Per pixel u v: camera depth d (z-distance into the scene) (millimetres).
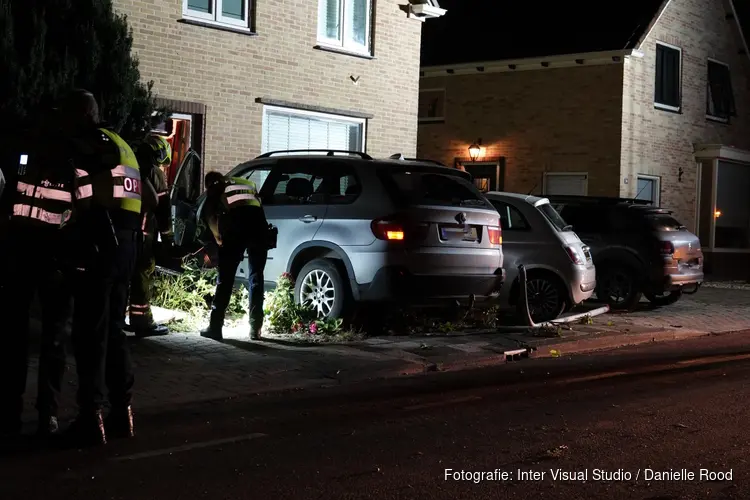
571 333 11430
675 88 23453
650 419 6922
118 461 5520
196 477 5223
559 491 5098
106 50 11164
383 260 9875
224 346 9289
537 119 23062
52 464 5418
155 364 8328
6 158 7891
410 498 4922
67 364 7992
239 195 9398
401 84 17219
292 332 10070
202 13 14234
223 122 14453
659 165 22938
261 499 4852
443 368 9227
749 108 26203
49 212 5641
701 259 15109
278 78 15156
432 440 6188
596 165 22109
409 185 10234
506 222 12562
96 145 5801
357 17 16562
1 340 5809
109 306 5938
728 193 24984
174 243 10859
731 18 25078
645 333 11898
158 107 13141
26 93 10266
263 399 7496
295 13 15352
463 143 24359
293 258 10586
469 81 24234
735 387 8328
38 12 10672
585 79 22250
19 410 5898
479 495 4996
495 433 6410
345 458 5691
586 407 7336
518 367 9453
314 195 10539
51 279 5746
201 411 6977
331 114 16094
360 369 8555
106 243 5738
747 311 15516
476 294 10523
